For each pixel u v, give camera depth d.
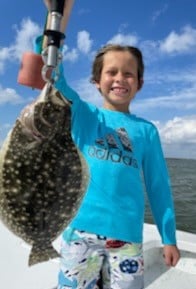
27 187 0.52
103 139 0.75
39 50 0.61
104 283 0.72
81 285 0.70
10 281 0.89
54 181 0.53
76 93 0.75
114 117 0.79
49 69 0.53
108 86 0.81
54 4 0.54
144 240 1.25
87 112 0.78
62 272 0.71
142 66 0.85
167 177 0.81
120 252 0.70
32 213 0.52
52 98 0.53
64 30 0.61
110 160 0.73
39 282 0.90
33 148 0.52
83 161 0.55
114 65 0.81
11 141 0.52
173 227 0.79
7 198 0.51
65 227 0.55
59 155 0.53
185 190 6.48
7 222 0.52
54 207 0.53
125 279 0.70
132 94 0.82
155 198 0.80
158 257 1.28
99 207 0.71
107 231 0.70
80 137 0.75
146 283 1.15
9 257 1.02
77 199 0.55
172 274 1.21
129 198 0.73
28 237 0.52
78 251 0.70
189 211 4.42
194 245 1.20
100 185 0.72
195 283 1.15
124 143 0.76
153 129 0.82
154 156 0.80
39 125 0.52
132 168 0.75
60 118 0.53
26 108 0.53
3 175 0.51
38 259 0.52
